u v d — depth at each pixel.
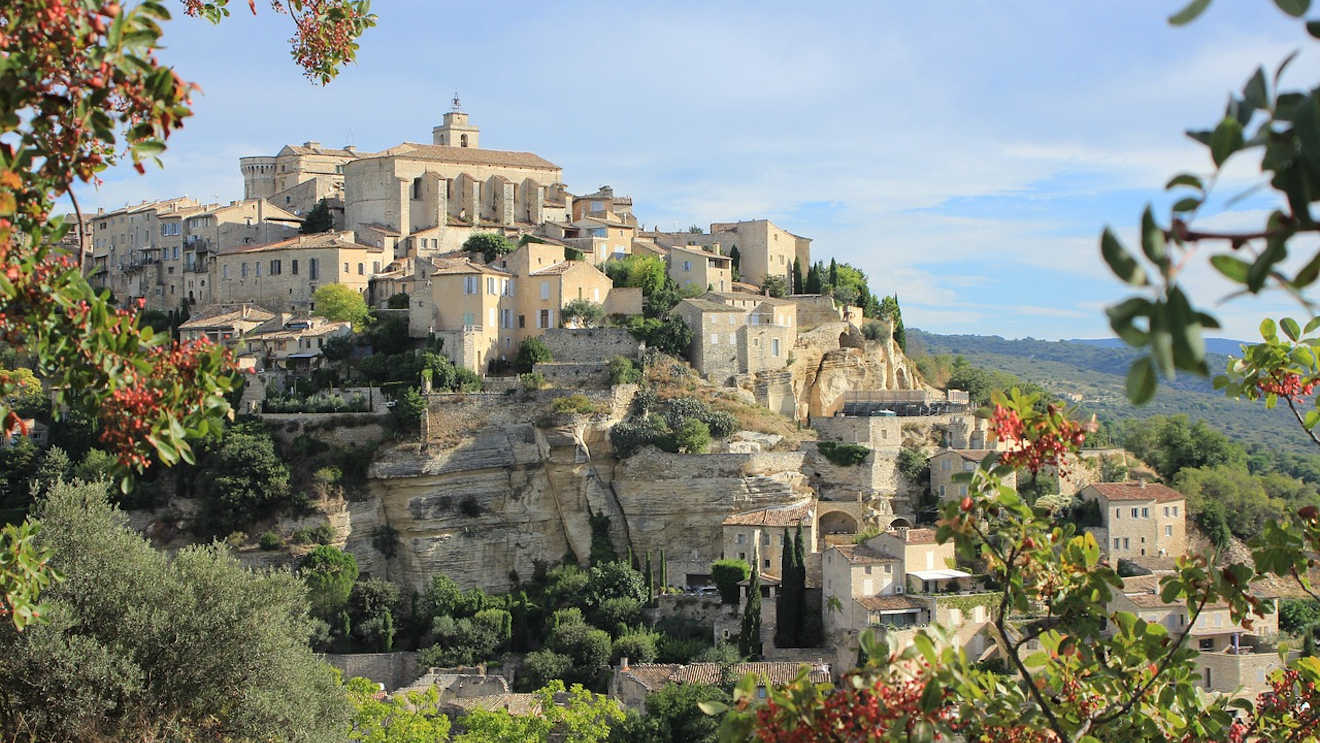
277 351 157.88
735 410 148.12
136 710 51.47
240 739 52.84
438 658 121.56
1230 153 10.53
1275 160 10.39
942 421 152.00
